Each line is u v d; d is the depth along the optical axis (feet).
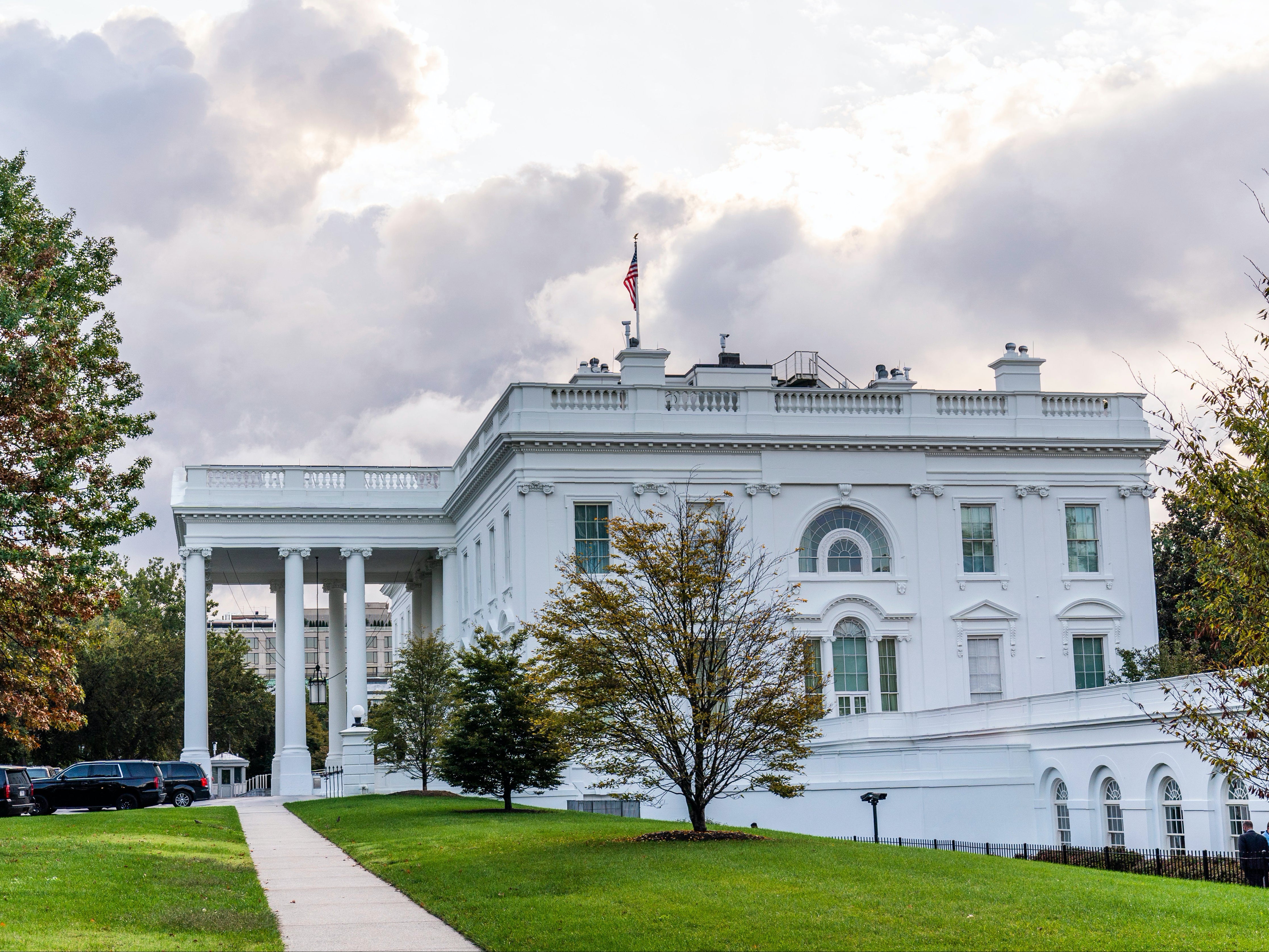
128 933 63.57
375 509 243.19
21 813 165.27
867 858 90.99
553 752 138.62
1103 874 86.99
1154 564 225.15
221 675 330.75
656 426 195.42
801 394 203.00
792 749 112.27
